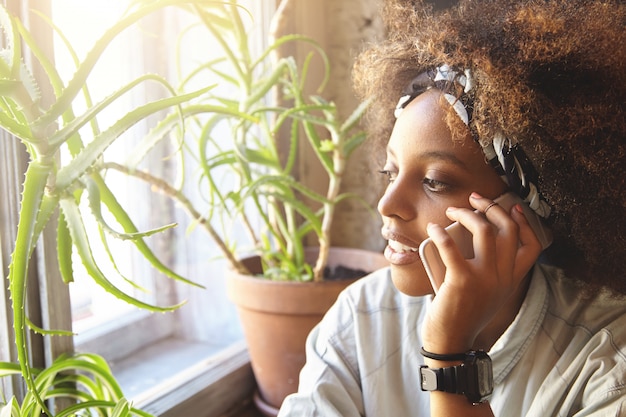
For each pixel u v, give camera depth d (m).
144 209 1.12
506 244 0.60
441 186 0.62
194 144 1.16
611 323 0.65
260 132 1.15
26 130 0.52
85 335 1.01
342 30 1.21
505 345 0.68
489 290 0.59
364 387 0.74
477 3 0.63
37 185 0.54
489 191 0.63
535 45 0.57
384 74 0.72
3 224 0.69
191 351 1.16
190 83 1.14
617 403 0.59
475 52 0.58
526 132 0.58
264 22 1.12
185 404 0.94
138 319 1.12
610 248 0.62
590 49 0.56
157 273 1.16
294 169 1.19
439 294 0.60
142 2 0.69
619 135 0.58
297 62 1.16
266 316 0.95
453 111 0.60
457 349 0.60
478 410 0.60
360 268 1.11
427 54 0.64
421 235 0.64
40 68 0.69
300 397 0.71
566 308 0.70
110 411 0.73
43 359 0.75
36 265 0.73
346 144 0.98
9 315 0.71
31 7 0.68
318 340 0.78
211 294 1.21
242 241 1.23
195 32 1.12
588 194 0.60
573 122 0.57
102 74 0.99
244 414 1.06
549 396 0.64
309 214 0.97
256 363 1.01
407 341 0.75
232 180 1.18
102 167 0.68
